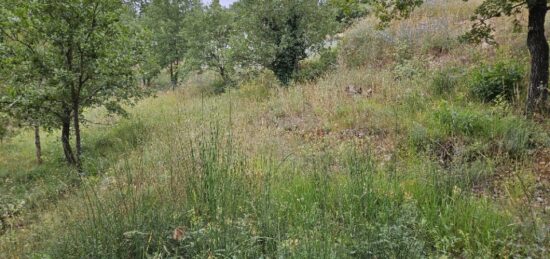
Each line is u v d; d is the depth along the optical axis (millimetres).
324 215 3258
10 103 6844
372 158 4562
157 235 3195
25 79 6914
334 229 3137
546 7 5477
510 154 4785
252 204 3338
